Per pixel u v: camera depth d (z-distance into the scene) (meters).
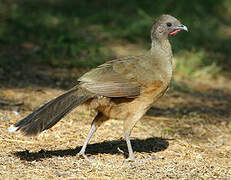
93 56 22.39
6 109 15.30
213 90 21.56
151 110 17.41
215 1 34.97
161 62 12.30
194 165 11.96
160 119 16.41
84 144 11.91
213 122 16.66
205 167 11.86
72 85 19.05
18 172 10.27
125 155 12.47
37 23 27.11
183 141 14.34
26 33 25.84
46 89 18.14
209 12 34.44
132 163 11.73
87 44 23.84
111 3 33.84
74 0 34.47
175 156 12.84
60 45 22.73
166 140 14.32
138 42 26.78
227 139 14.98
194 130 15.59
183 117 16.80
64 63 21.98
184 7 31.48
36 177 10.07
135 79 11.72
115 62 12.10
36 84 18.67
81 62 21.95
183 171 11.33
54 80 19.61
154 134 14.80
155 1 30.88
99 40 25.84
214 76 23.78
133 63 12.05
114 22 29.69
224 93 21.17
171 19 12.70
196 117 16.98
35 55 22.61
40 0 33.66
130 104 11.80
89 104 11.68
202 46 28.22
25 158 11.31
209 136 15.17
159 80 11.92
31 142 12.66
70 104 10.97
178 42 26.14
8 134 12.98
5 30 25.52
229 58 26.83
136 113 11.90
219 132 15.65
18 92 17.36
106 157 12.17
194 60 24.81
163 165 11.76
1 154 11.41
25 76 19.62
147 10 30.52
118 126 14.91
